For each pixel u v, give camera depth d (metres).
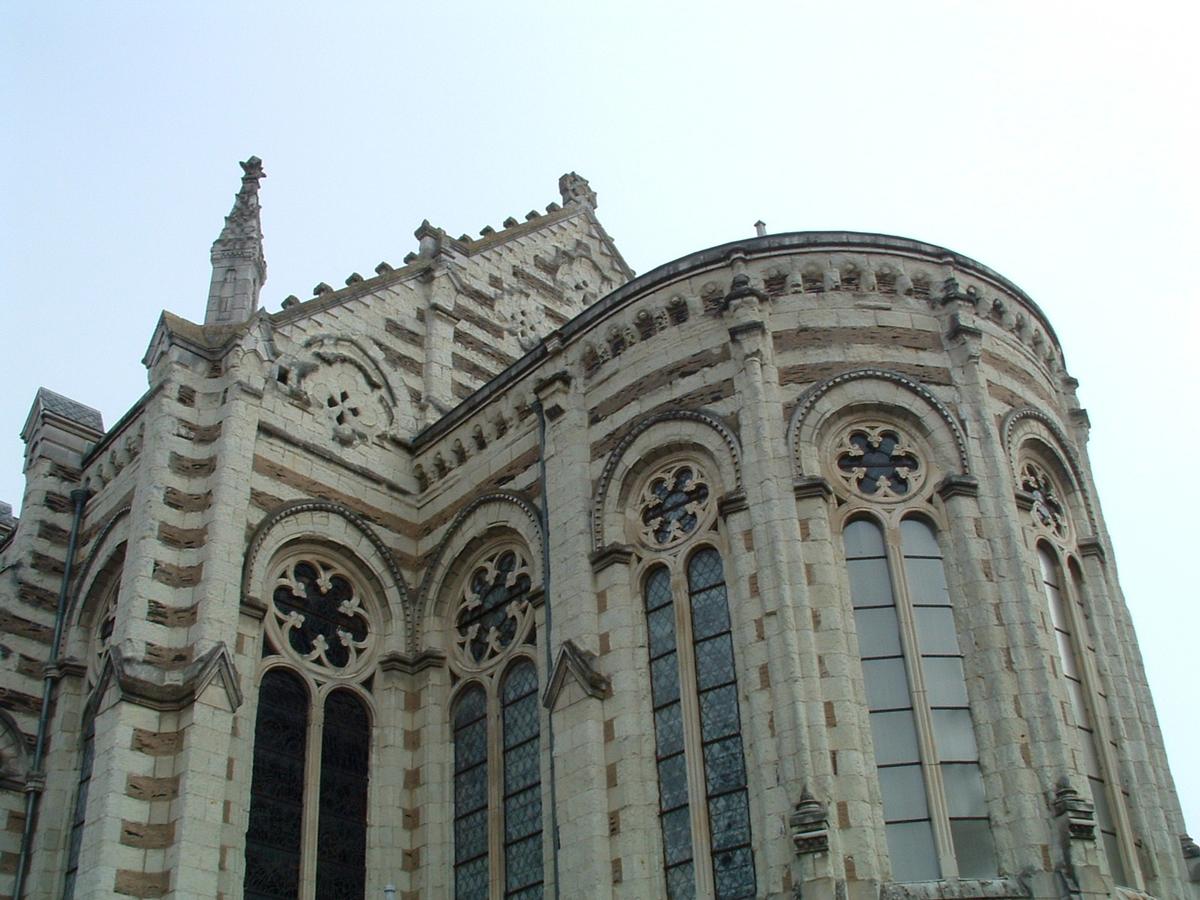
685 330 30.30
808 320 29.53
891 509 27.69
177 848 25.91
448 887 29.56
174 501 30.19
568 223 46.34
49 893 28.53
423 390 37.22
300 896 28.28
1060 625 28.50
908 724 25.48
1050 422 30.59
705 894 24.95
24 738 30.95
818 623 25.97
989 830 24.52
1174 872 26.67
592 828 26.19
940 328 29.89
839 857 23.44
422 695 31.89
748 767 25.28
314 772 29.66
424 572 33.44
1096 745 27.33
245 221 34.88
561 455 30.92
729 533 27.47
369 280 37.50
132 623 28.09
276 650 30.22
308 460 32.88
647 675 27.81
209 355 32.31
